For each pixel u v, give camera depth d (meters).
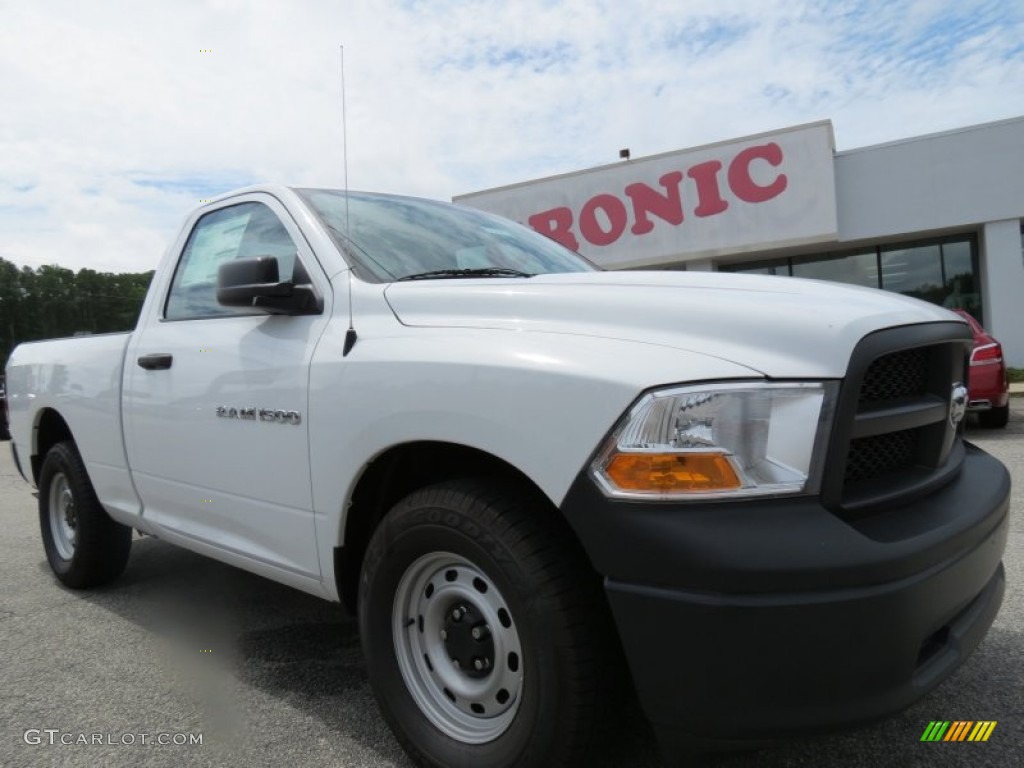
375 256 2.75
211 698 2.83
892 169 14.35
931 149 14.09
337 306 2.56
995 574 2.28
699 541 1.64
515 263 3.18
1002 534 2.17
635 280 2.25
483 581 2.10
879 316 1.95
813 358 1.79
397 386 2.19
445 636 2.21
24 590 4.27
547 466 1.85
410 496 2.21
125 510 3.63
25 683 2.99
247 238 3.11
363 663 3.13
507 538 1.94
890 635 1.65
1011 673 2.76
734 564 1.61
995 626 3.16
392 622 2.29
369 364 2.29
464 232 3.29
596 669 1.86
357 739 2.51
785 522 1.66
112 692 2.89
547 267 3.27
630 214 16.08
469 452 2.16
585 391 1.82
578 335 2.00
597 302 2.08
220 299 2.63
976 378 7.80
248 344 2.78
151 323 3.47
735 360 1.79
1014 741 2.34
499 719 2.08
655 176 15.80
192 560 4.78
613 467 1.75
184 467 3.10
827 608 1.60
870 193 14.54
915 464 2.13
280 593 4.05
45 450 4.57
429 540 2.12
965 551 1.92
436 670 2.23
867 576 1.63
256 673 3.04
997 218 13.78
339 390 2.36
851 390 1.77
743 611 1.60
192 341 3.08
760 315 1.89
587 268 3.47
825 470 1.73
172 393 3.13
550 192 16.78
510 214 17.20
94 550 4.01
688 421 1.72
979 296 14.70
